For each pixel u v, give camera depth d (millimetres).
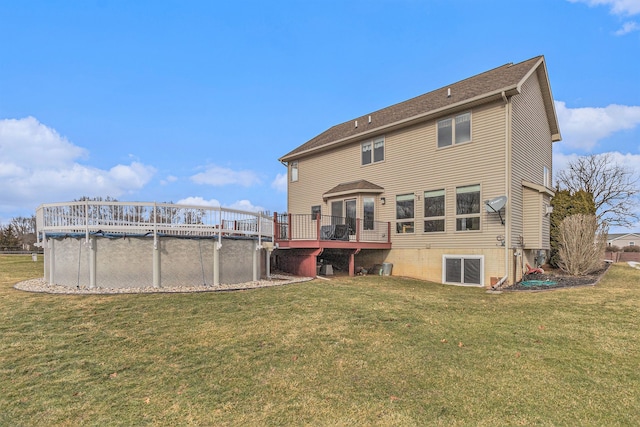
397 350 4836
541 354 4625
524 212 12375
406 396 3604
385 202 14969
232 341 5117
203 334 5375
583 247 11852
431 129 13508
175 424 3131
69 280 8758
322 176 17828
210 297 7629
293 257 13547
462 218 12484
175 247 8766
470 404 3434
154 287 8414
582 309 6832
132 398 3547
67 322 5754
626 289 8820
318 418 3217
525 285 10492
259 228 10648
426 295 8758
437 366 4309
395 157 14688
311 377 4035
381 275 13984
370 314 6633
